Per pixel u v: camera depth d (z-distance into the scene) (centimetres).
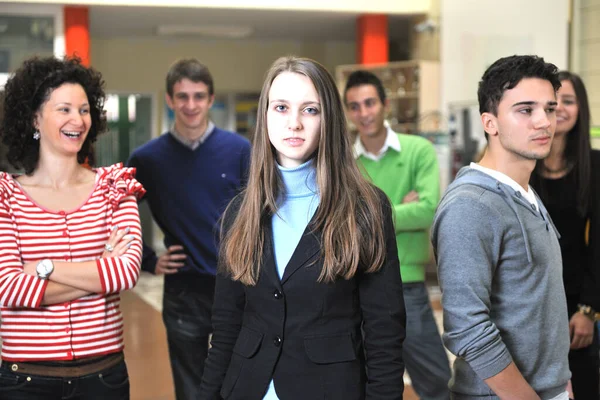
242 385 177
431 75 862
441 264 184
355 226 174
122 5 834
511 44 752
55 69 222
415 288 333
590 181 259
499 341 175
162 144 321
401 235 328
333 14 910
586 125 260
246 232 182
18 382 208
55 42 830
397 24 995
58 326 208
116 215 222
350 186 178
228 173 315
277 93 177
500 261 183
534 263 183
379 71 893
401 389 175
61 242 213
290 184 182
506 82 185
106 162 1134
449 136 786
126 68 1116
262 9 877
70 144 219
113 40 1109
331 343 171
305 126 177
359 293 179
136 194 232
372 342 176
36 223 213
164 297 326
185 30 1027
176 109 313
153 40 1123
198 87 309
